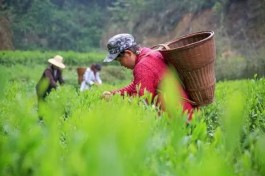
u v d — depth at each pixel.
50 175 0.84
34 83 12.73
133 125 0.77
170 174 1.24
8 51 45.06
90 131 0.77
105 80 34.78
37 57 42.12
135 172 0.98
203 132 1.75
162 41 51.41
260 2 36.69
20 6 58.19
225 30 39.00
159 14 52.81
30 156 1.14
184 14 49.56
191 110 4.06
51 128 0.94
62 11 62.53
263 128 3.15
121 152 0.74
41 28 58.38
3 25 50.75
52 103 1.17
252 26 36.97
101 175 0.66
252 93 4.89
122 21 60.22
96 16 65.00
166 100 0.98
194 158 1.32
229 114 0.95
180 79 4.38
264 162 1.29
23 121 1.24
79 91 6.36
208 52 4.33
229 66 31.27
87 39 62.25
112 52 4.73
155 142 1.54
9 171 1.12
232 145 1.20
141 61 4.40
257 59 30.75
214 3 45.44
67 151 1.61
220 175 0.81
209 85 4.43
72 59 43.84
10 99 3.95
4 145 1.12
